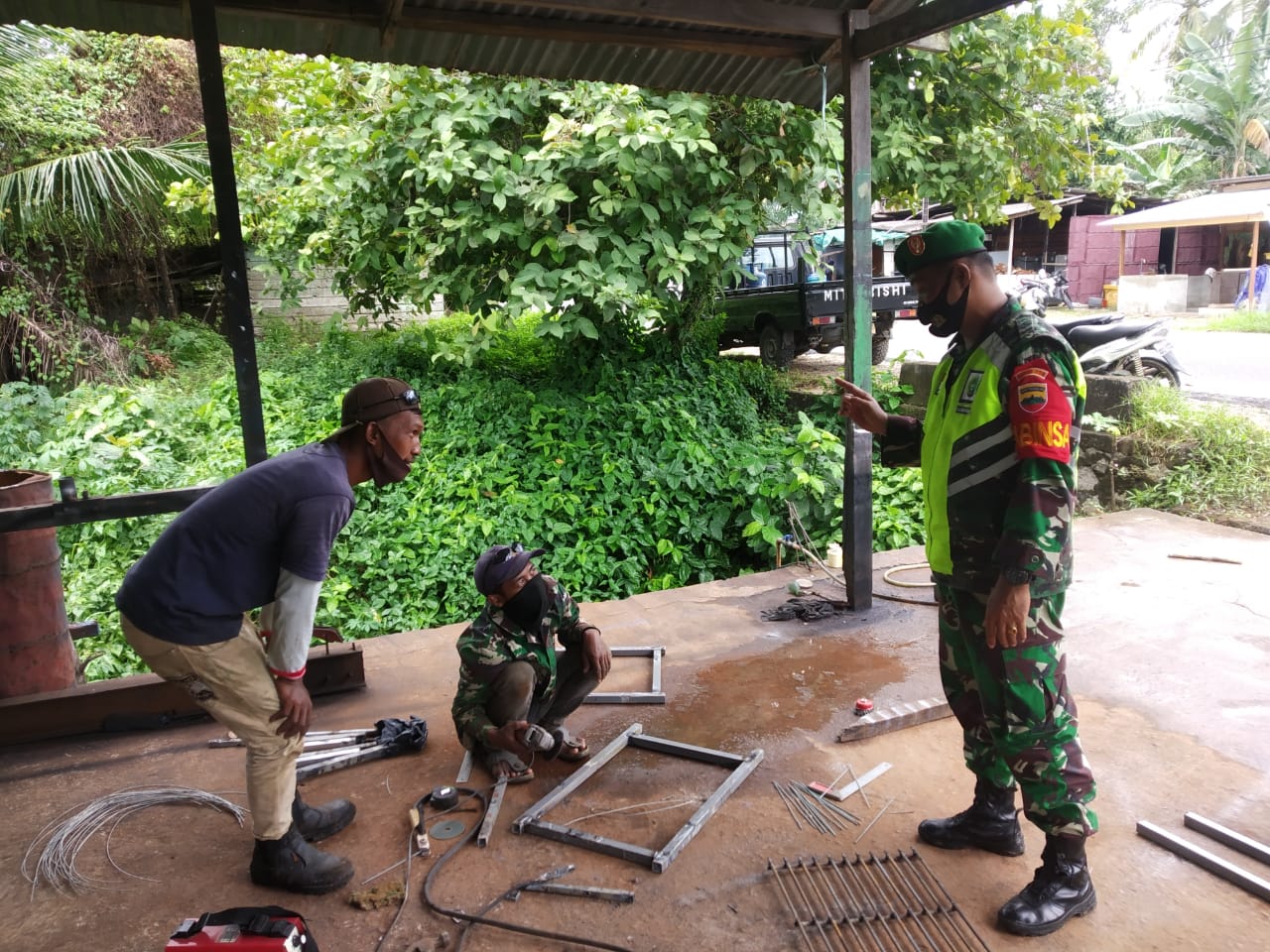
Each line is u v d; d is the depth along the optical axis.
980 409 2.41
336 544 7.17
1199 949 2.38
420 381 9.92
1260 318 17.30
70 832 3.03
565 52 4.82
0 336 10.93
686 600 5.26
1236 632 4.47
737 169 8.59
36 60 10.62
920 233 2.51
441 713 3.88
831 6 4.61
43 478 3.67
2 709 3.62
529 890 2.68
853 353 4.74
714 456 8.21
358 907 2.63
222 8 3.88
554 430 8.54
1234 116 24.41
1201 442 7.11
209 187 9.91
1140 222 22.00
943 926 2.50
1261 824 2.91
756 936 2.48
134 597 2.39
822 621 4.84
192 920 2.25
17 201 10.09
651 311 9.72
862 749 3.50
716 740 3.59
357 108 8.76
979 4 3.82
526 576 3.24
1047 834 2.52
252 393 3.66
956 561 2.52
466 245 8.27
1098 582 5.24
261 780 2.60
